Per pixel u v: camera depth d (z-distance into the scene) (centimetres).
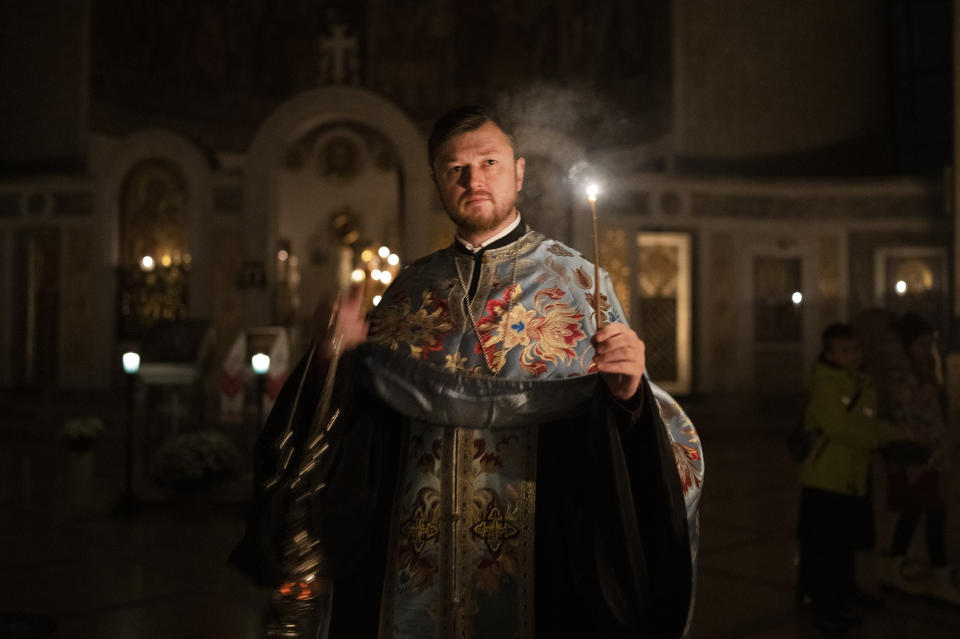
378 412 195
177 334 1012
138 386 1421
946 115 1700
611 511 171
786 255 1500
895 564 497
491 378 181
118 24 1702
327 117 1430
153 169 1485
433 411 184
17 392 1510
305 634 172
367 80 2019
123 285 1491
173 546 598
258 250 1409
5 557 566
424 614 180
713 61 1590
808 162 1628
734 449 1195
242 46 1975
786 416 1463
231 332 1468
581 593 180
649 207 1459
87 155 1623
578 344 190
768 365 1496
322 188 1988
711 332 1480
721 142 1587
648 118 1684
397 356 188
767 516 710
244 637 413
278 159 1425
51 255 1504
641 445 177
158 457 705
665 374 1493
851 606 428
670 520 170
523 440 187
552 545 183
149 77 1789
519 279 197
